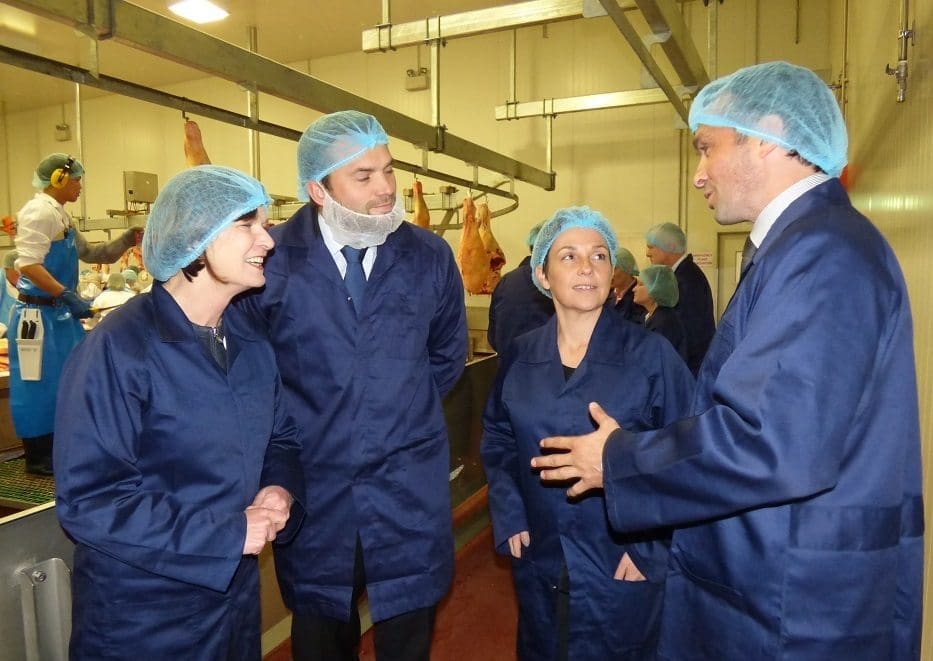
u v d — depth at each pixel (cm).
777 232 102
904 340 95
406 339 155
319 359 150
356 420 149
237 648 130
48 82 770
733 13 537
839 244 91
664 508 100
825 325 88
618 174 600
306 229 156
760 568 97
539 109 503
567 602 150
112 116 852
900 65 180
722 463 92
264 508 126
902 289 96
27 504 241
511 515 163
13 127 932
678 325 316
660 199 585
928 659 142
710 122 108
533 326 293
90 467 110
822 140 102
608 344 152
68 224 286
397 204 152
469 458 326
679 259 367
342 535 150
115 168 860
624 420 148
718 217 113
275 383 138
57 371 273
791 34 521
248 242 122
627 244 598
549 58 618
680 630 112
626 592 145
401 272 156
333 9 577
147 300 123
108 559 115
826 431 86
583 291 150
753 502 90
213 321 127
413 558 155
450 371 180
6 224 511
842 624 94
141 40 174
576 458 116
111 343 114
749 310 102
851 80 372
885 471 94
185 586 119
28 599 140
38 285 264
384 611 152
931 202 146
